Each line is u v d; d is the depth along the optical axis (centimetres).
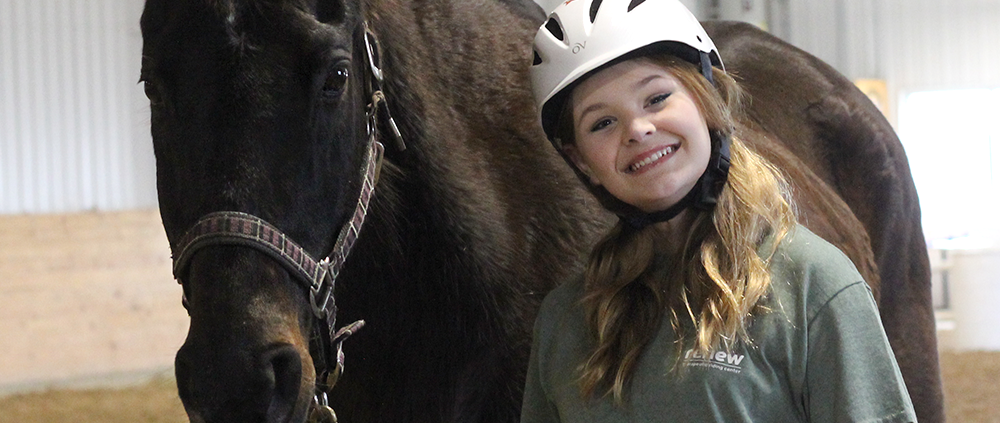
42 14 560
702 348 112
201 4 117
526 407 135
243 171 116
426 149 153
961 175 791
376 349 157
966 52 779
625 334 122
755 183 121
